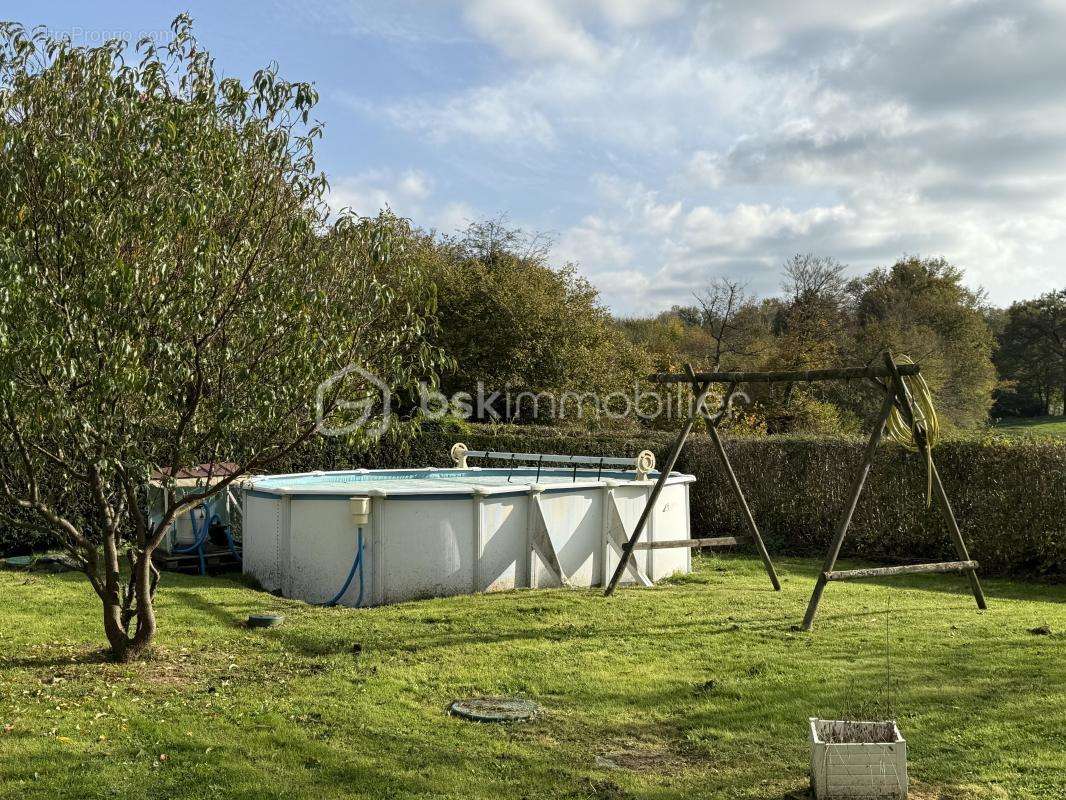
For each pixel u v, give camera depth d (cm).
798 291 3347
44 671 607
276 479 1188
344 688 583
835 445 1390
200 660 654
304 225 575
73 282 517
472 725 517
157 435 644
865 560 1321
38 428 512
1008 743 474
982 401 3525
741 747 484
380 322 625
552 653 686
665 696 575
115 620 641
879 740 423
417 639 732
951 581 1143
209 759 449
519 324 2269
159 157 541
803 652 686
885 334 3259
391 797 409
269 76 592
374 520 913
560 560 1005
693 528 1541
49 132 538
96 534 1181
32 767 432
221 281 569
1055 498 1142
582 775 442
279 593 958
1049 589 1082
